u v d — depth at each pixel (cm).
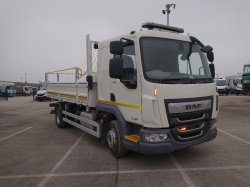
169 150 520
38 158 652
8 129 1080
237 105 1961
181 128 537
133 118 560
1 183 498
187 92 539
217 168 559
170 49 574
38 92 3080
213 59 641
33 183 495
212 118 601
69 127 1086
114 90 626
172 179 502
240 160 610
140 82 533
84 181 499
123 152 620
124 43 590
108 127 673
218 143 767
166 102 513
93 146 763
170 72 555
